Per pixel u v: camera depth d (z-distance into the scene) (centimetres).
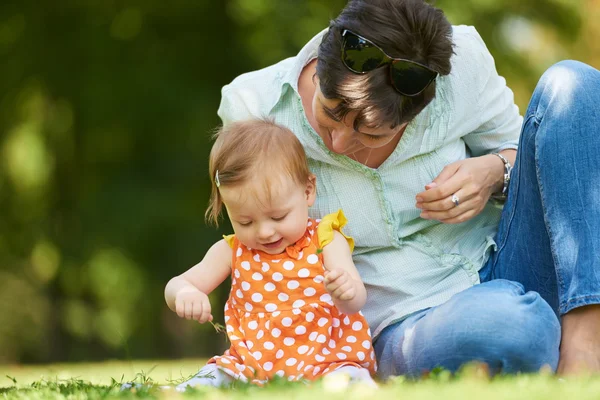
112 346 2666
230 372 520
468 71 591
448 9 2267
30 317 3247
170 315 2753
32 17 2273
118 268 2447
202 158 2205
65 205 2392
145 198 2192
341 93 493
